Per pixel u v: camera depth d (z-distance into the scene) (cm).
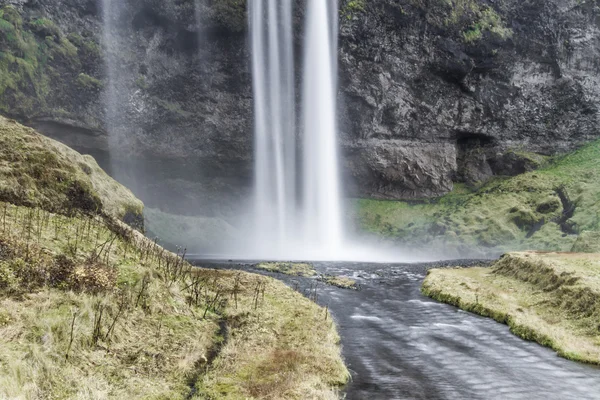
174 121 5631
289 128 6384
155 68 5481
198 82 5734
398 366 1352
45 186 1812
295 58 6141
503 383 1214
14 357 859
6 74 4294
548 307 1967
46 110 4625
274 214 6394
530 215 5681
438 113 6919
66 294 1161
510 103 7081
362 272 3509
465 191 7125
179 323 1345
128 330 1172
